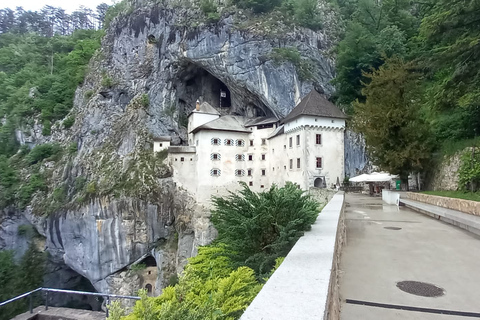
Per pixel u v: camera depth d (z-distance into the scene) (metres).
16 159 56.38
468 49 14.74
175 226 42.91
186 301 3.41
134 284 41.53
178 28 51.97
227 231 6.67
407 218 12.91
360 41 38.78
